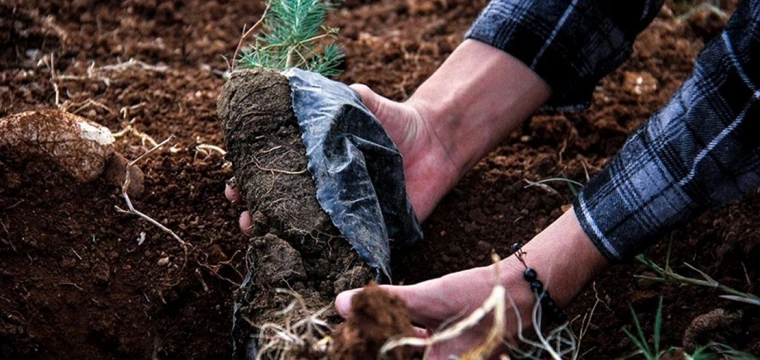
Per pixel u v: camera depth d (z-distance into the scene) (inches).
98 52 59.6
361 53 60.8
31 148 47.8
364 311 36.8
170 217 49.0
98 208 48.1
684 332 47.3
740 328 46.4
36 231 46.9
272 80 45.8
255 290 42.2
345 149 44.2
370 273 42.4
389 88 58.3
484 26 49.6
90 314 46.1
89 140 48.3
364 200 43.6
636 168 43.0
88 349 45.7
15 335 44.8
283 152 44.3
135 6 63.2
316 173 43.6
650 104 58.4
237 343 42.5
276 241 42.4
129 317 46.4
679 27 63.9
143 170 50.3
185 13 63.7
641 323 47.8
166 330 46.6
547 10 48.2
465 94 49.5
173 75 58.2
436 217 51.1
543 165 53.6
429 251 50.0
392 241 46.4
